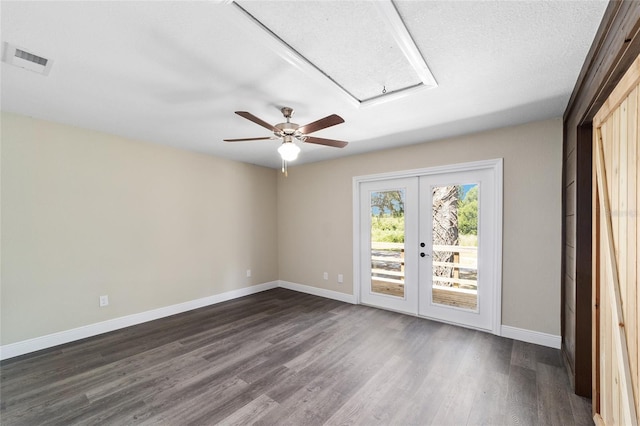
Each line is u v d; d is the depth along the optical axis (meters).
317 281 4.82
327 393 2.10
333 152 4.16
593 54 1.57
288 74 1.94
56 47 1.64
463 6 1.33
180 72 1.92
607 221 1.58
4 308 2.62
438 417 1.85
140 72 1.92
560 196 2.76
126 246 3.42
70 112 2.63
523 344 2.90
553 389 2.14
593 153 1.79
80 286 3.07
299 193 5.07
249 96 2.28
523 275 2.96
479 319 3.32
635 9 1.03
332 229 4.61
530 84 2.09
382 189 4.11
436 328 3.35
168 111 2.59
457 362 2.54
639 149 1.17
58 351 2.76
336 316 3.76
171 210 3.85
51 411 1.91
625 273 1.36
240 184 4.75
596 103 1.68
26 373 2.37
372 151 4.09
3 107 2.52
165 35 1.54
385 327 3.38
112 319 3.29
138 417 1.85
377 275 4.18
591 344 2.03
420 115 2.70
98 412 1.90
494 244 3.15
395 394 2.09
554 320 2.81
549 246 2.82
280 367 2.47
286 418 1.84
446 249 3.57
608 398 1.58
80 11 1.35
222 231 4.48
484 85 2.11
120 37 1.55
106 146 3.25
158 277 3.71
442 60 1.78
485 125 2.99
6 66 1.84
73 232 3.02
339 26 1.48
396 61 1.82
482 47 1.65
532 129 2.89
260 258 5.07
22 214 2.72
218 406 1.96
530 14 1.38
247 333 3.21
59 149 2.92
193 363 2.54
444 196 3.58
